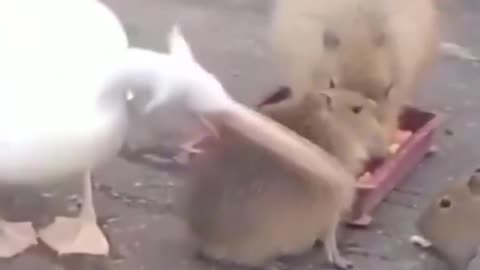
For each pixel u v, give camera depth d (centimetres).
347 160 230
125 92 208
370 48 255
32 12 209
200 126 213
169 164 255
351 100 234
